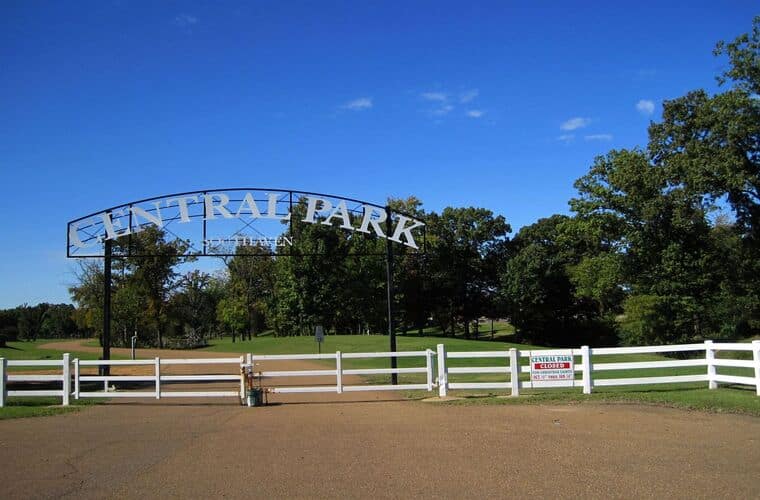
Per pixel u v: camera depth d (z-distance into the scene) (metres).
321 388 16.62
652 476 8.28
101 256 21.36
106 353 21.48
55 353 47.28
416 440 10.76
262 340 67.50
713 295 47.81
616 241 52.31
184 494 7.62
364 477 8.32
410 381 23.45
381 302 71.88
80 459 9.56
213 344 72.88
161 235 71.62
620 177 49.47
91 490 7.82
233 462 9.26
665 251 48.25
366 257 67.19
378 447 10.21
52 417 13.98
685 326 48.00
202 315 91.69
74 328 109.06
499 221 85.12
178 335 85.69
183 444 10.66
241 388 16.03
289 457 9.55
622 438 10.77
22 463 9.32
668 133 48.62
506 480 8.12
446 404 15.30
